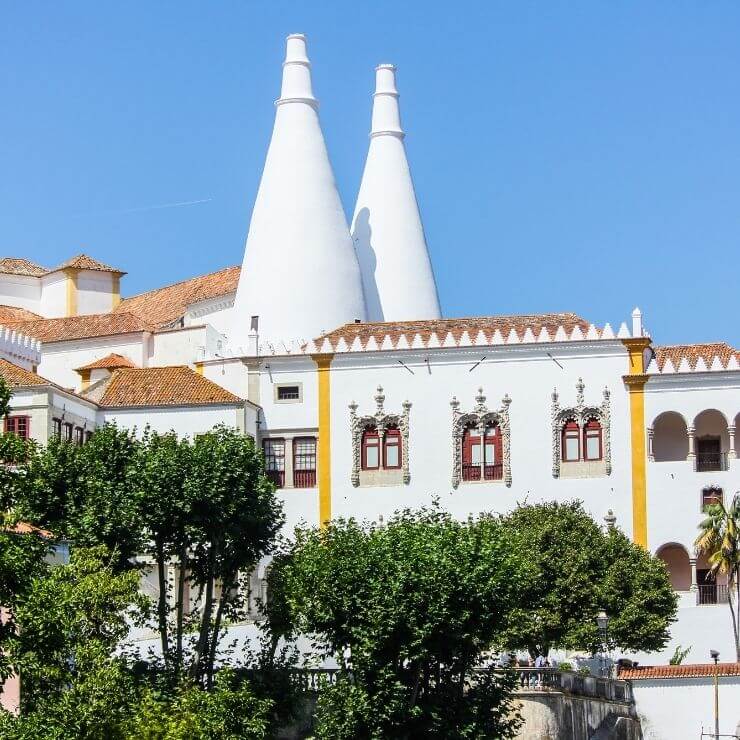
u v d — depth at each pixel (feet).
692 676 267.80
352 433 338.54
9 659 181.57
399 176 401.08
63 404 309.01
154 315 403.34
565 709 253.85
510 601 233.76
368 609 227.20
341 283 373.20
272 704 228.84
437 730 223.71
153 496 244.22
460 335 337.31
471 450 336.29
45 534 234.58
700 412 329.11
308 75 384.47
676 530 327.06
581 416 332.60
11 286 439.22
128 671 222.48
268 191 377.50
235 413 332.19
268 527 256.73
